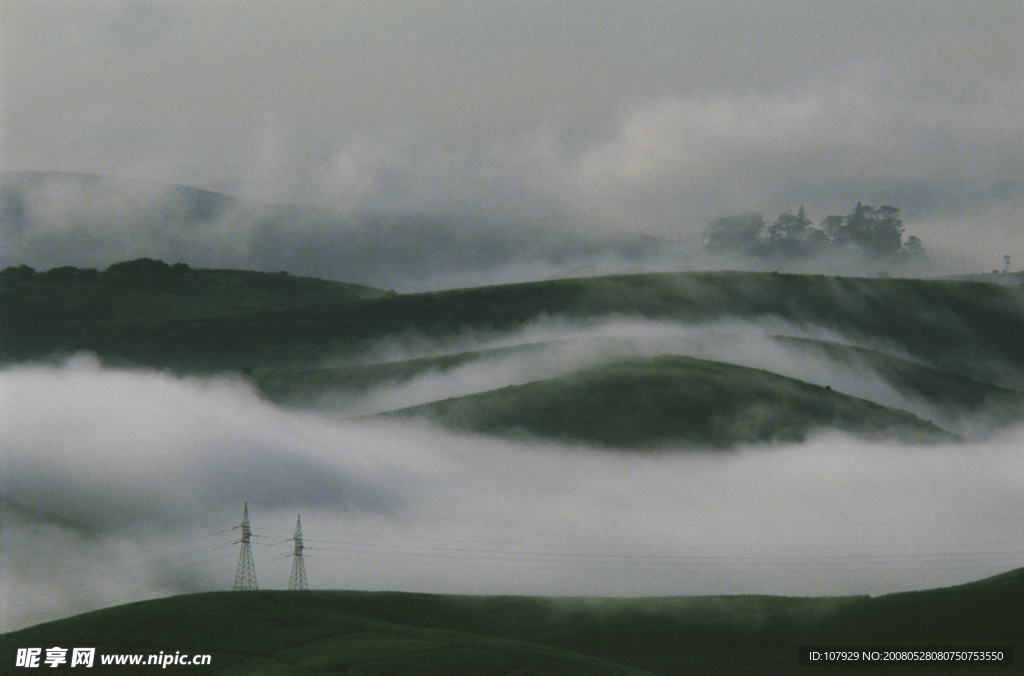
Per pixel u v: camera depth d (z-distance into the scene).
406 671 189.38
